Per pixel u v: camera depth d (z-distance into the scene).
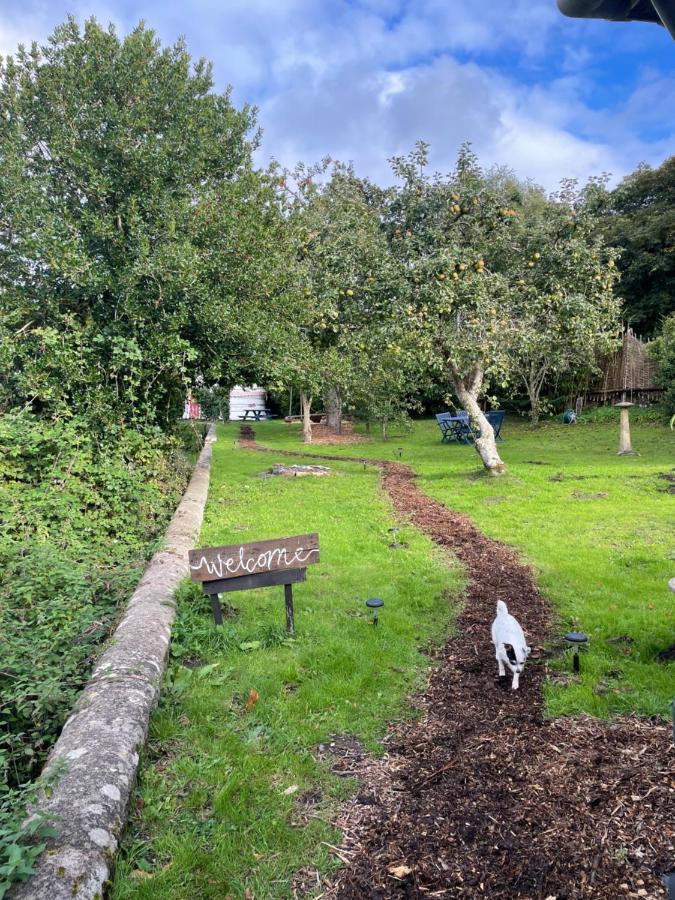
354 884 2.28
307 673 4.02
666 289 26.86
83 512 7.71
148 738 3.20
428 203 11.37
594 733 3.19
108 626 4.56
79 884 2.03
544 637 4.53
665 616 4.72
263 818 2.65
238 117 11.99
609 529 7.66
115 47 10.58
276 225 11.70
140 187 10.34
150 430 9.33
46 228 8.67
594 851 2.36
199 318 9.79
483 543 7.30
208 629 4.55
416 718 3.48
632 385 23.56
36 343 9.04
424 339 10.37
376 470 14.45
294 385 13.66
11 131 9.73
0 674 3.81
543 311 11.32
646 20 1.35
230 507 9.80
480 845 2.44
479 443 12.11
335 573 6.21
